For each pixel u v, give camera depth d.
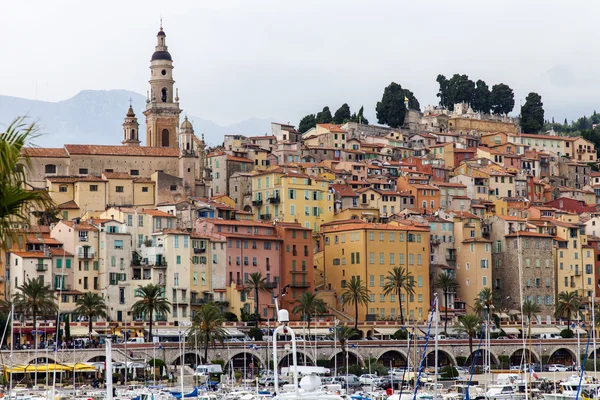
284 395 97.38
